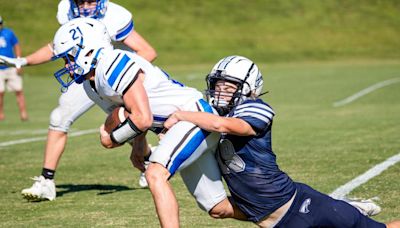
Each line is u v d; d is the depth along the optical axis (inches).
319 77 3095.5
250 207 626.5
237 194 631.8
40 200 913.5
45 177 915.4
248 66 645.3
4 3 4525.1
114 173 1117.7
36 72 3686.0
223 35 4544.8
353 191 898.1
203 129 617.0
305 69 3622.0
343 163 1108.5
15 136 1624.0
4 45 2102.6
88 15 898.1
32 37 4151.1
